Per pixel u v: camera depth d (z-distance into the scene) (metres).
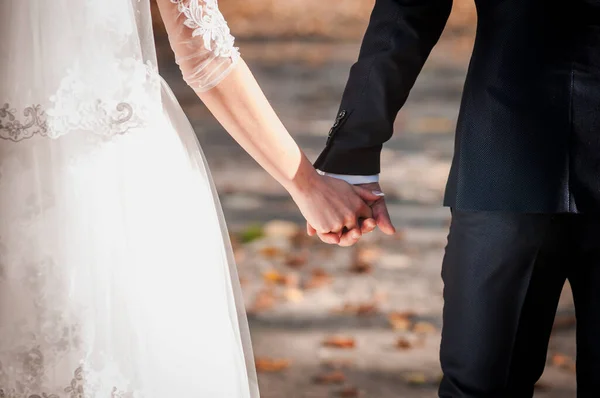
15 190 3.59
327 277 9.73
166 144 3.81
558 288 4.66
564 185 4.39
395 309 8.92
